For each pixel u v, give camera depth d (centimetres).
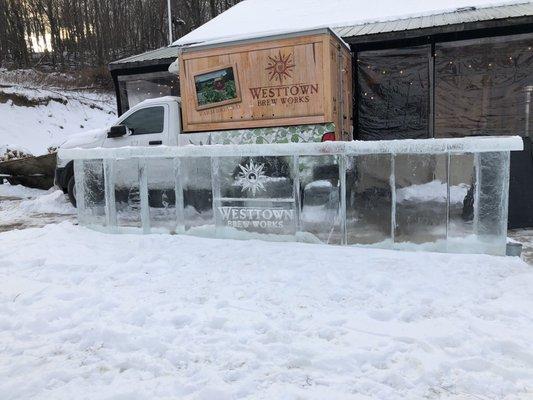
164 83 1120
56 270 470
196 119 714
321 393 250
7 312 374
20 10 3453
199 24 3434
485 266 429
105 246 548
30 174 1151
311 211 523
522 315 332
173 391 258
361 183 502
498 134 902
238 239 554
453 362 275
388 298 370
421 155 479
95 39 3703
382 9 1109
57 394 259
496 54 881
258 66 671
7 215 858
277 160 531
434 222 480
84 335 326
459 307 350
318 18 1150
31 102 2203
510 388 252
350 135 834
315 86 649
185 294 393
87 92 2719
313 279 414
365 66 930
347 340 305
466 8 982
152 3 3784
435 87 920
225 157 551
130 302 380
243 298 381
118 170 604
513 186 626
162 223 591
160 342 307
